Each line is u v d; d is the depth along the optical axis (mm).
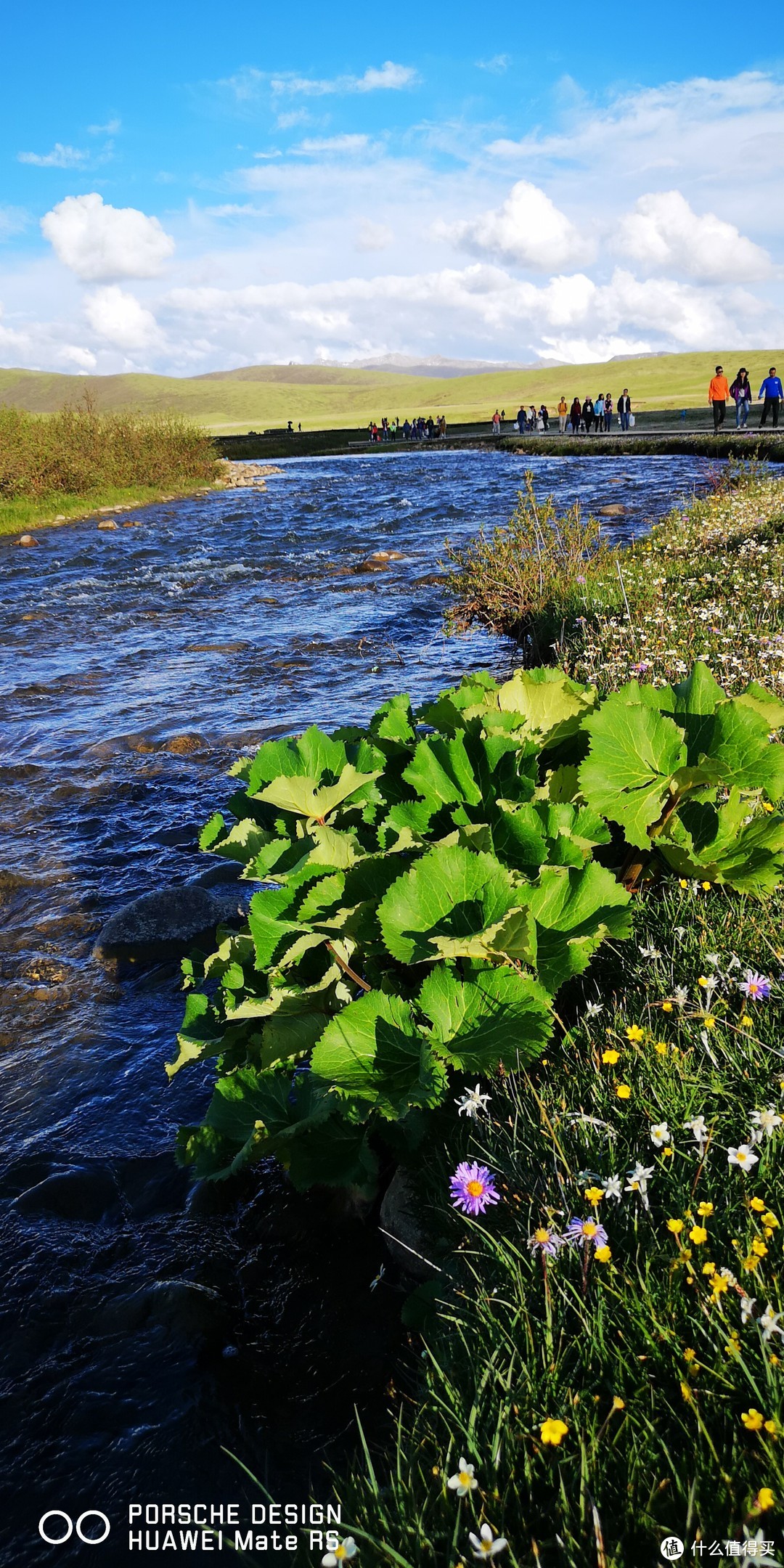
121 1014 4062
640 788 3000
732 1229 1802
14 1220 2908
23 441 32500
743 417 30422
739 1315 1595
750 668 5371
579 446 35406
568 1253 1919
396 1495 1584
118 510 29078
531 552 10695
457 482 29297
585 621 7660
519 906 2391
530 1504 1503
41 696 9430
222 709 8586
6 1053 3838
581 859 2725
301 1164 2547
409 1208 2494
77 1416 2227
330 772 3342
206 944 4520
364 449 58938
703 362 143250
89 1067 3699
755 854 2971
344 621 12258
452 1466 1613
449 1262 2250
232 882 5176
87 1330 2473
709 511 13266
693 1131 1827
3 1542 1968
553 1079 2537
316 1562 1698
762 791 3303
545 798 3135
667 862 3199
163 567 17859
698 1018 2457
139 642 11852
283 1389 2238
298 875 2754
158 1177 3066
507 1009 2369
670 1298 1723
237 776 3568
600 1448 1547
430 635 10961
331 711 8289
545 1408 1631
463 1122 2512
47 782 6996
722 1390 1577
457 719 3389
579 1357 1738
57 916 4953
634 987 2803
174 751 7520
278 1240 2711
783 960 2594
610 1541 1404
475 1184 1728
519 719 3355
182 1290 2547
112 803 6531
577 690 3672
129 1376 2324
